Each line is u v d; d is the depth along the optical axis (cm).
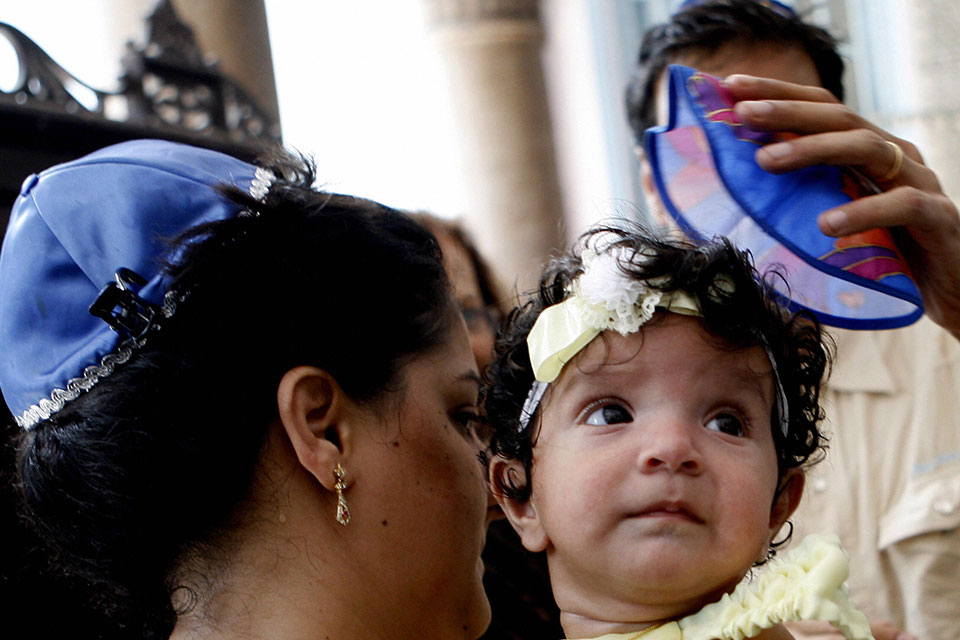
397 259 129
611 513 124
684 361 129
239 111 331
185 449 114
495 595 208
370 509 123
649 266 133
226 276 117
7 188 226
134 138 262
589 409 132
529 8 713
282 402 117
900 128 471
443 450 129
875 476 220
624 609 126
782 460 144
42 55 247
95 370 118
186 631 118
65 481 117
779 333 138
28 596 155
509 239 709
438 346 132
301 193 131
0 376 128
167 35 314
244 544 118
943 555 210
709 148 150
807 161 144
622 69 787
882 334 226
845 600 112
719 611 119
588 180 801
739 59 223
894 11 474
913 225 148
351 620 120
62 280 122
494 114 711
